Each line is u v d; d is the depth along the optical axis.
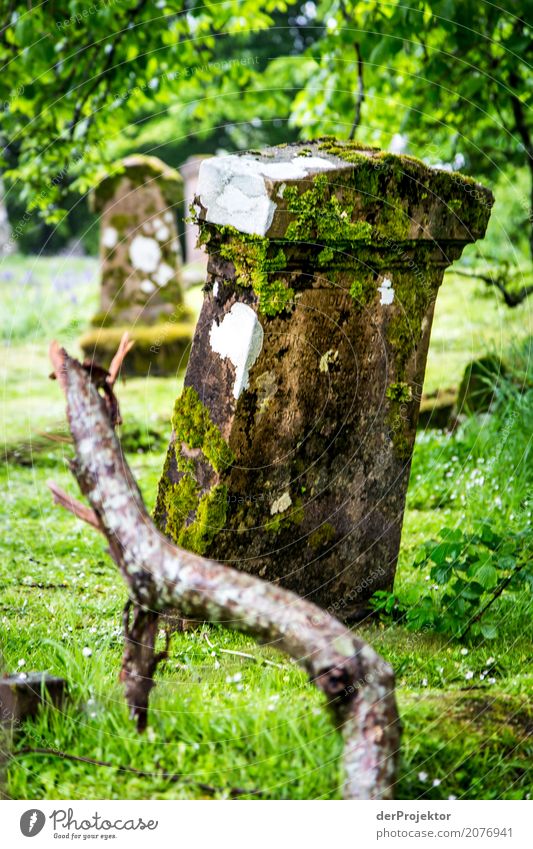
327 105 7.59
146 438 6.80
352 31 6.42
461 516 4.95
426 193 3.81
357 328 3.77
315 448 3.79
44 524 5.05
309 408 3.71
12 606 3.91
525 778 2.74
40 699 2.80
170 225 9.01
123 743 2.75
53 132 7.29
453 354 8.24
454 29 5.80
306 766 2.66
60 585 4.22
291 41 18.89
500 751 2.82
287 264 3.46
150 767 2.66
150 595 2.57
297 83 10.50
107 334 8.59
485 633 3.52
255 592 2.43
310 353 3.64
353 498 3.99
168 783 2.64
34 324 10.68
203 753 2.73
